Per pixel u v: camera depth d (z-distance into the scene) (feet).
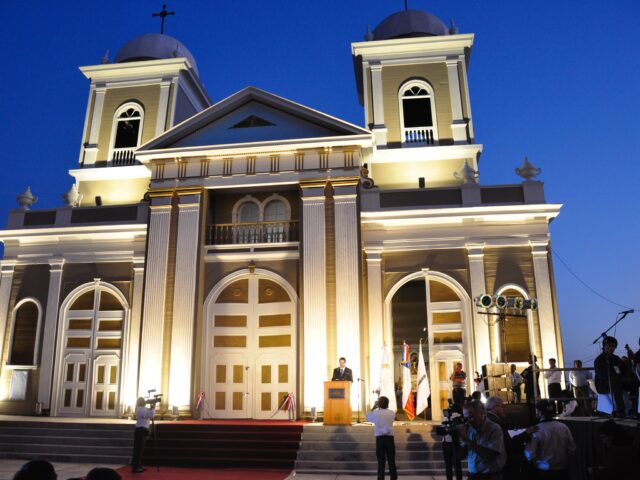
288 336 62.39
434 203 63.87
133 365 63.46
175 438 49.49
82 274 68.03
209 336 63.16
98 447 49.39
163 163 66.54
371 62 80.18
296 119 66.59
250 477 41.19
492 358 59.00
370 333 60.75
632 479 18.08
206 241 65.77
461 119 76.33
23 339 67.10
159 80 83.30
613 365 30.81
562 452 21.44
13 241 69.97
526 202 62.54
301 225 62.44
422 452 45.32
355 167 63.10
